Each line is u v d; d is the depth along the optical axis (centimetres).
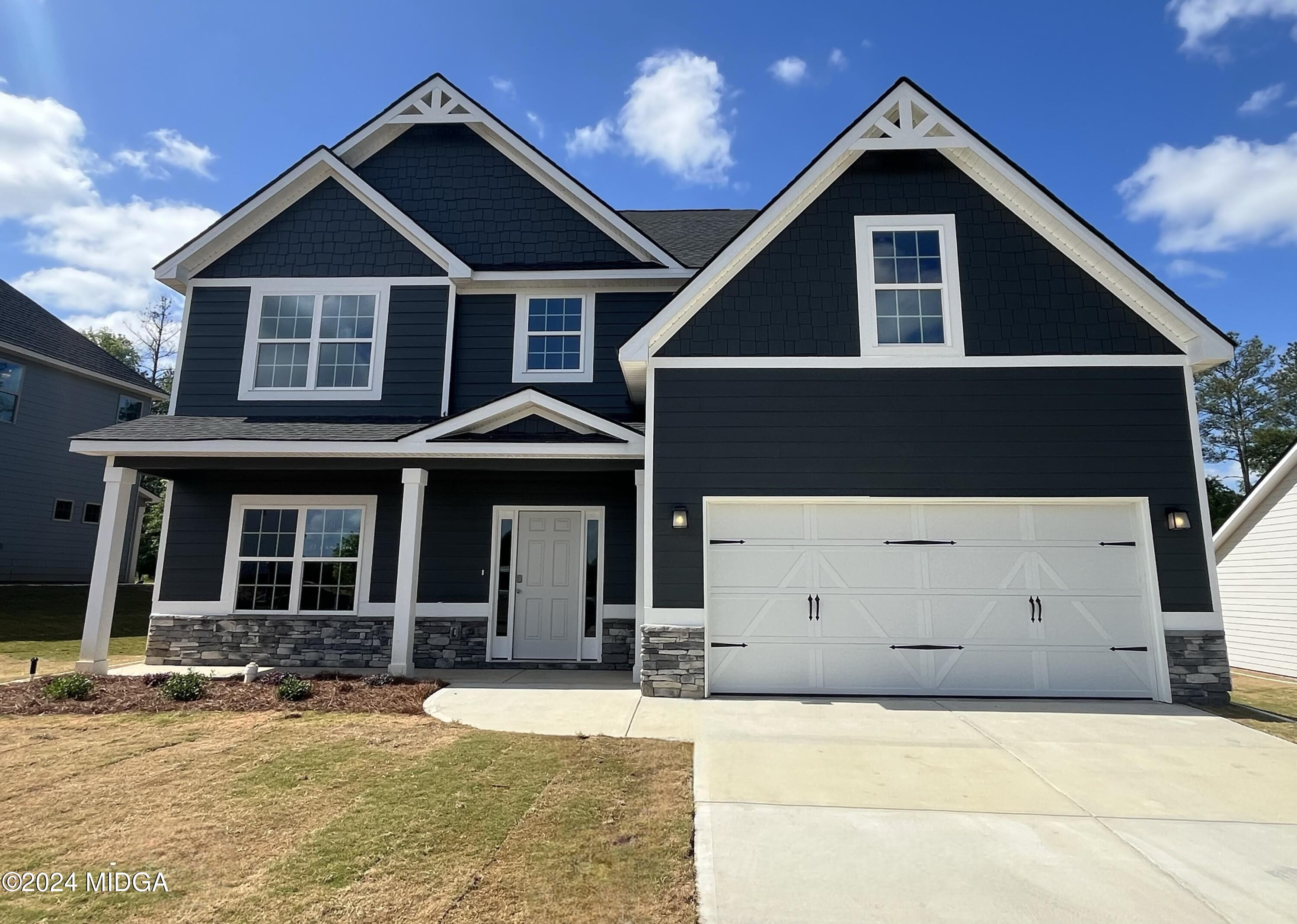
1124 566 791
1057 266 845
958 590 793
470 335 1092
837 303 845
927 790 467
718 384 823
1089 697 768
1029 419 810
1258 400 4184
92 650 855
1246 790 473
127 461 898
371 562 1009
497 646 998
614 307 1099
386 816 409
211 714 651
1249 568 1189
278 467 902
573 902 316
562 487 1024
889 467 805
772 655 784
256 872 340
